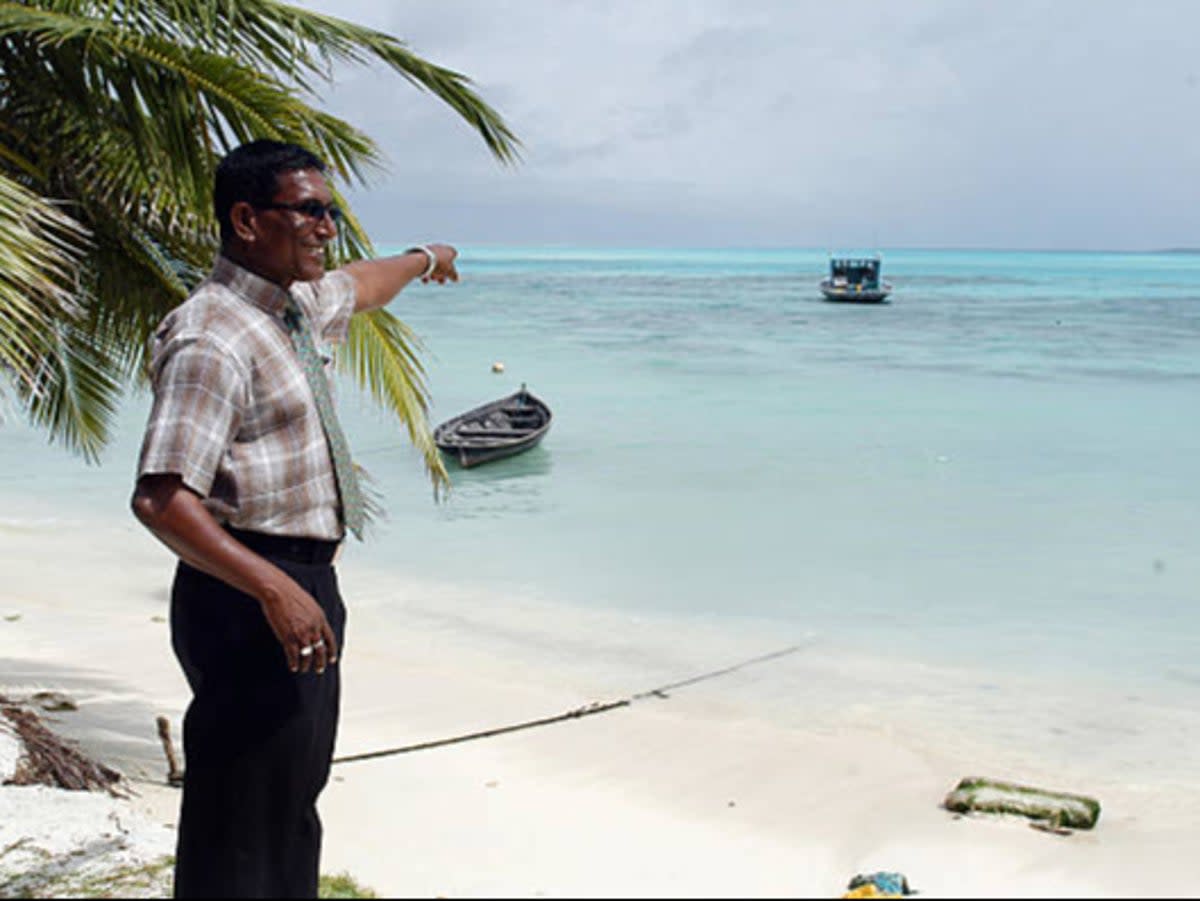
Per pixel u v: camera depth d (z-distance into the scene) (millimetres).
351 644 11844
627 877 3469
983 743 9297
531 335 57656
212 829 2777
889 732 9484
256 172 2678
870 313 77375
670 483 21516
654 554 16234
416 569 15219
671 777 8078
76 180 6102
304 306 3057
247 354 2635
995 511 19188
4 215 4602
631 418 29672
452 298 98688
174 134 5660
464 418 25906
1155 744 9352
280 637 2574
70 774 6102
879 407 31812
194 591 2779
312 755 2801
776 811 7375
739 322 67812
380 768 7762
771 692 10570
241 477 2654
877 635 12656
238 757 2750
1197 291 115312
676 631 12625
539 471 22609
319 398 2773
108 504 18953
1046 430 27781
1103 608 13758
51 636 11438
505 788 7484
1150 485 21391
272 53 5715
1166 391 35250
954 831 6953
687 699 10273
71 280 6164
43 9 5711
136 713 8875
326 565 2820
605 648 11969
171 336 2643
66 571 14469
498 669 11109
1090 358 45844
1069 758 8953
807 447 25422
